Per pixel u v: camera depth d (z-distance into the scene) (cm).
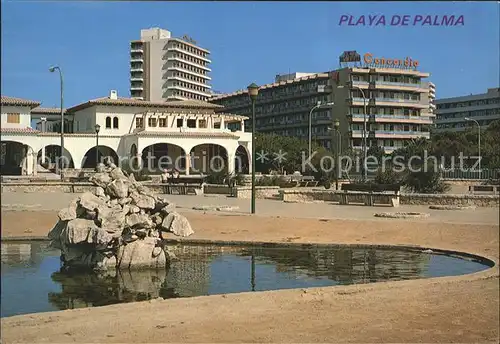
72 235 1112
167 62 12775
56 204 2645
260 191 3566
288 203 2959
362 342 663
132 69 12862
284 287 1031
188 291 995
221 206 2633
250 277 1121
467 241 1576
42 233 1684
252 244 1541
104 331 688
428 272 1191
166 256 1279
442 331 715
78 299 927
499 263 1216
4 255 1345
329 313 795
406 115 10150
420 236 1667
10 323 719
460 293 931
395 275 1155
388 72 9981
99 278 1089
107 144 6788
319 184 4872
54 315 757
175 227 1230
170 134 6581
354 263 1290
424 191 3288
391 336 690
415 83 10231
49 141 6138
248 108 11819
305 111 10544
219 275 1140
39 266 1199
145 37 13250
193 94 13562
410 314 798
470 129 8812
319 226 1859
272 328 715
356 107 9906
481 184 4797
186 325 721
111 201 1170
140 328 704
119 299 934
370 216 2211
